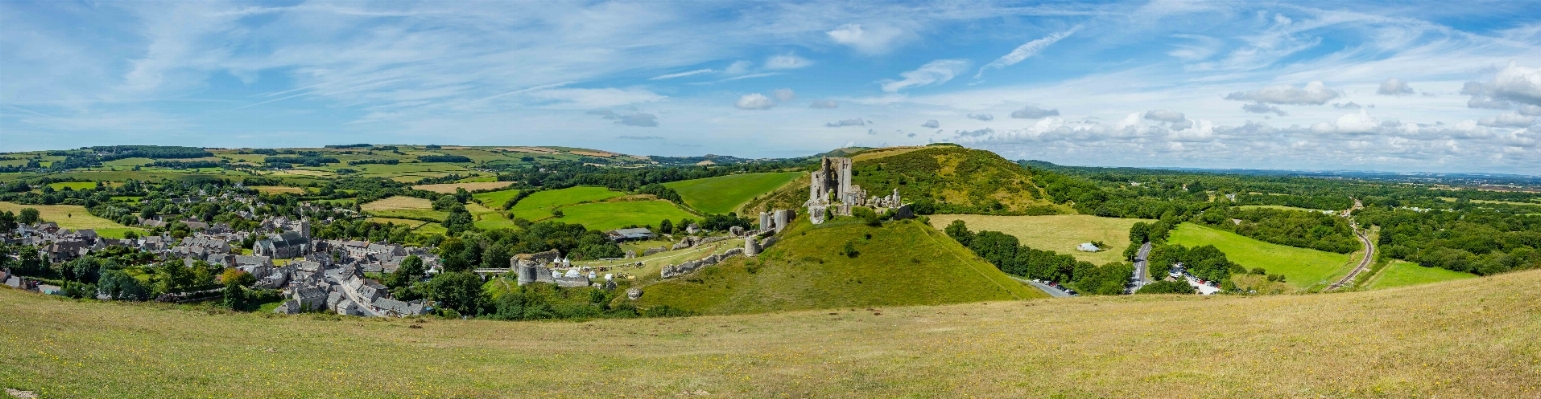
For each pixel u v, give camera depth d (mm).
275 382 39594
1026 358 45281
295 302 130625
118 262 166375
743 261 110438
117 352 44938
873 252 109500
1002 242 177125
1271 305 60031
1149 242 190500
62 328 52812
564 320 74062
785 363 48469
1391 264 161750
